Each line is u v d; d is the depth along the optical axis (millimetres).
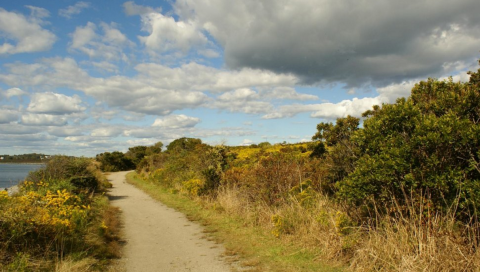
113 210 12977
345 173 8656
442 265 4500
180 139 41594
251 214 9695
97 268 5895
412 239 5102
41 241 6082
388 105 5891
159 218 11438
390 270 4977
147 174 32875
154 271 5930
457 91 5676
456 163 5055
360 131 6211
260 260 6316
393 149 5281
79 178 15656
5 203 6395
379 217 5914
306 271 5547
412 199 5223
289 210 8430
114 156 59438
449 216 4992
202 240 8188
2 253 5312
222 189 13359
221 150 17062
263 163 11312
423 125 5055
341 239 6000
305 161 11242
